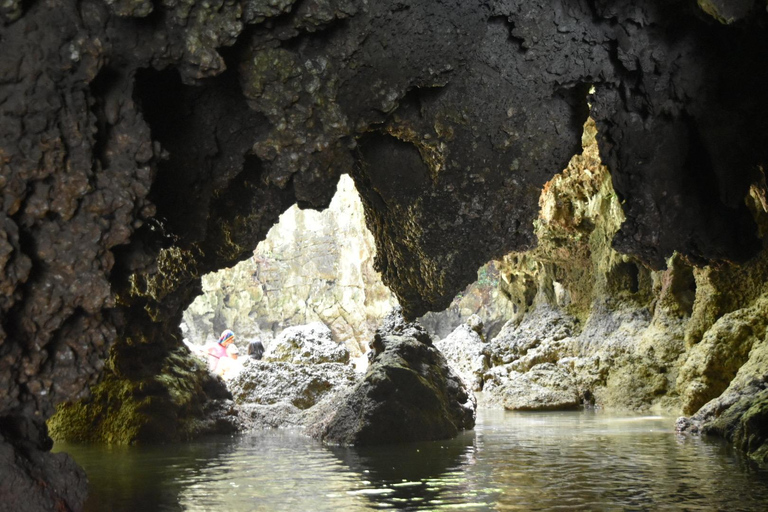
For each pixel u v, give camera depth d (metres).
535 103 8.41
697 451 7.71
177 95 7.32
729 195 8.17
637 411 14.16
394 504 5.18
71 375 5.16
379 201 9.83
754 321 11.46
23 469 4.79
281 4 6.04
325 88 7.02
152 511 5.08
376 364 10.17
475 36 7.68
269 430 11.55
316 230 32.44
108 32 5.40
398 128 8.48
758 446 7.41
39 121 4.79
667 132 8.32
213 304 31.64
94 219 5.17
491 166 8.80
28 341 4.93
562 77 8.12
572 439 9.19
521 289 20.81
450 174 8.88
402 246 9.88
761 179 8.60
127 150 5.50
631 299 16.88
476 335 20.50
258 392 12.70
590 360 16.28
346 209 32.12
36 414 5.07
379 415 9.20
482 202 9.09
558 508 4.95
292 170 7.13
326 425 9.80
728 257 8.71
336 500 5.37
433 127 8.43
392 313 11.59
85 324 5.23
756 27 7.08
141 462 7.68
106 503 5.38
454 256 9.58
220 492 5.79
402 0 7.00
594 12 7.78
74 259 5.04
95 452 8.70
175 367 11.12
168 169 7.56
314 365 13.23
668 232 8.69
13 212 4.72
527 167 8.86
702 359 11.72
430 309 10.22
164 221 7.79
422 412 9.47
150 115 7.22
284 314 32.16
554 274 19.45
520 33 7.73
